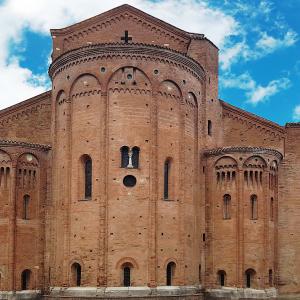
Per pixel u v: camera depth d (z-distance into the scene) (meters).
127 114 49.34
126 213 48.12
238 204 52.84
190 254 51.06
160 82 50.41
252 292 51.66
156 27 58.50
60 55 52.78
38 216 52.47
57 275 49.81
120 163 48.78
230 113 59.34
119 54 50.00
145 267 47.59
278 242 56.53
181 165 50.75
